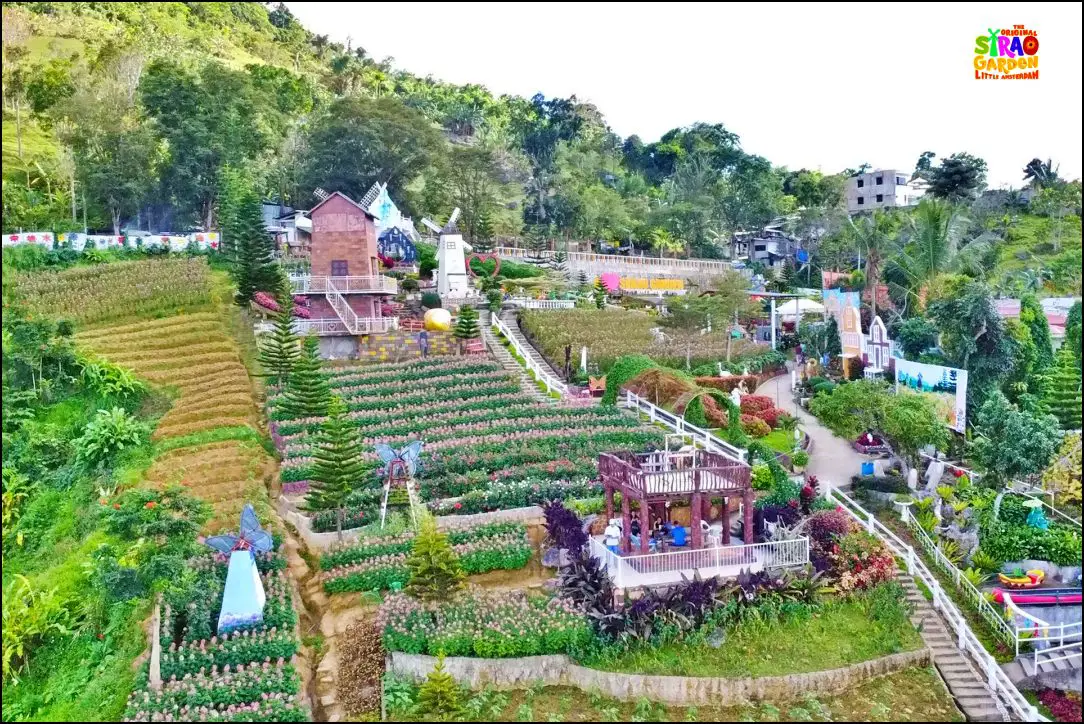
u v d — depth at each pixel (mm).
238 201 59625
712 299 63812
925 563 31781
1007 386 44406
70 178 69625
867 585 28359
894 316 58469
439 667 23359
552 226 97875
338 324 50812
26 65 85562
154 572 25703
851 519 32531
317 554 31297
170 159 71500
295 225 70438
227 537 26125
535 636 24828
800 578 27750
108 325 48344
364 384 46125
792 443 42656
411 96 124250
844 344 52188
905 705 24703
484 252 79750
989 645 27844
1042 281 64625
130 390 41406
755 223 107125
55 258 55469
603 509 32250
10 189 68688
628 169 127188
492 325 57438
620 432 39844
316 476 32375
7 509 33969
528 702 23859
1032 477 36719
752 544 27859
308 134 82562
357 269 53219
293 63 131500
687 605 25812
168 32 116062
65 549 31578
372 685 24422
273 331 48312
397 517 32188
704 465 28656
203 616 25359
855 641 26516
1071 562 31500
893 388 44344
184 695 22844
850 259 88562
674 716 23625
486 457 36531
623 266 86312
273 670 23797
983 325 42844
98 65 83750
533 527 31906
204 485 34375
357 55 147250
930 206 57500
